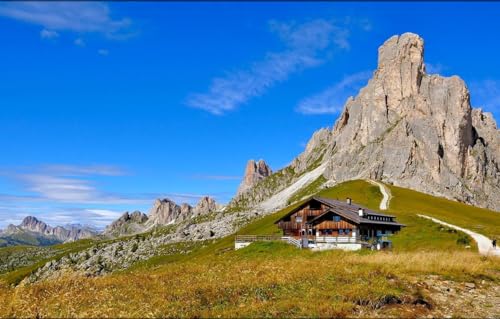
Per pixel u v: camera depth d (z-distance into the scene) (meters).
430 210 126.94
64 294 25.22
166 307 22.03
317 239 72.44
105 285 29.47
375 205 132.00
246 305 22.53
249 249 65.69
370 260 37.78
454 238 69.44
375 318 20.61
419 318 21.75
